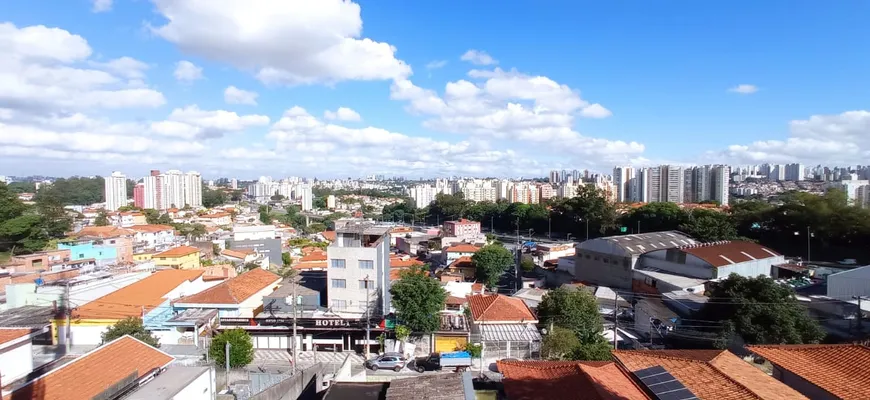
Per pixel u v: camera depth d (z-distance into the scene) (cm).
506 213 13112
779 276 5472
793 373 1714
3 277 4222
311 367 2891
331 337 3534
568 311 3334
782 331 2991
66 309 3391
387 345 3334
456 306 4234
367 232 4006
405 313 3303
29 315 3291
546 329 3212
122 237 6862
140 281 4103
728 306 3369
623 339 3681
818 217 6662
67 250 5922
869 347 1736
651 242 6112
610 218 10044
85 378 1709
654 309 4072
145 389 1694
